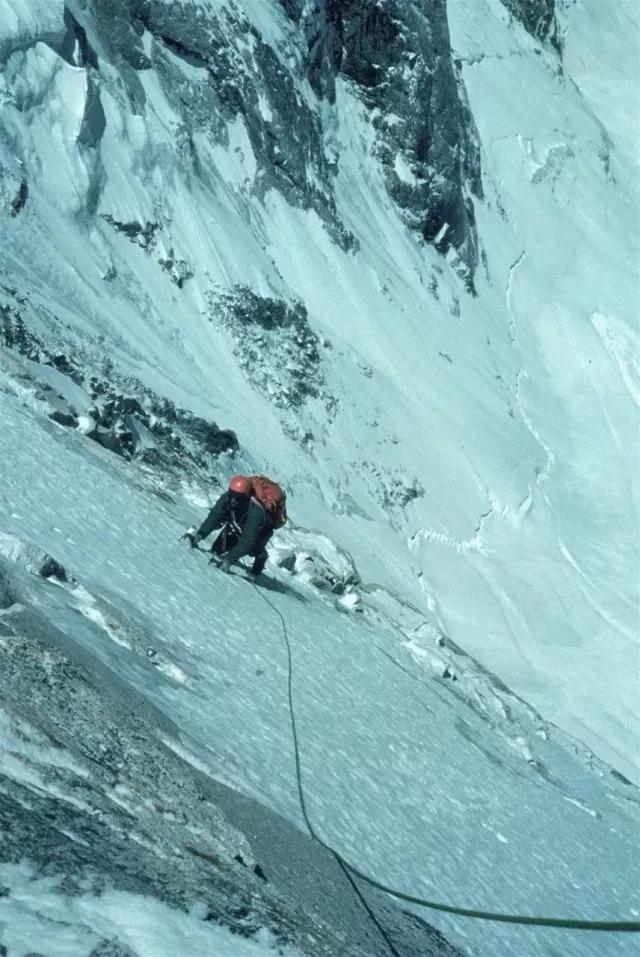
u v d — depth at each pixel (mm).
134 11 40812
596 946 8648
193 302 36375
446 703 14172
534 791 12680
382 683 12688
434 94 54250
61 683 5242
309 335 40719
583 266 63625
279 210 44812
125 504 12828
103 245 33969
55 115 33906
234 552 13039
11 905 2738
